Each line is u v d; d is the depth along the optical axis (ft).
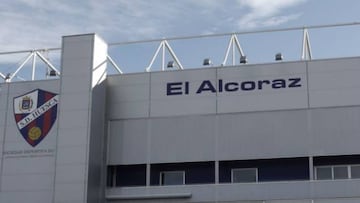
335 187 124.26
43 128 139.44
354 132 128.47
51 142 138.31
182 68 145.48
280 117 131.85
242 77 135.33
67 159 132.46
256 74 134.72
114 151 137.59
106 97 140.36
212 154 133.28
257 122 132.57
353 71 130.93
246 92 134.41
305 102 131.44
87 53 137.39
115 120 138.92
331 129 129.39
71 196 130.41
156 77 139.33
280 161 131.95
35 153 138.31
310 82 132.16
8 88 143.54
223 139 133.49
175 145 135.44
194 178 135.03
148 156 136.05
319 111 130.52
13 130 140.97
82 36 138.41
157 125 136.98
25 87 142.72
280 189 126.52
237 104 134.31
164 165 136.77
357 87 130.11
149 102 138.41
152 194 132.36
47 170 136.87
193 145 134.51
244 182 132.57
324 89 131.23
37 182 136.67
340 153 128.16
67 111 135.13
